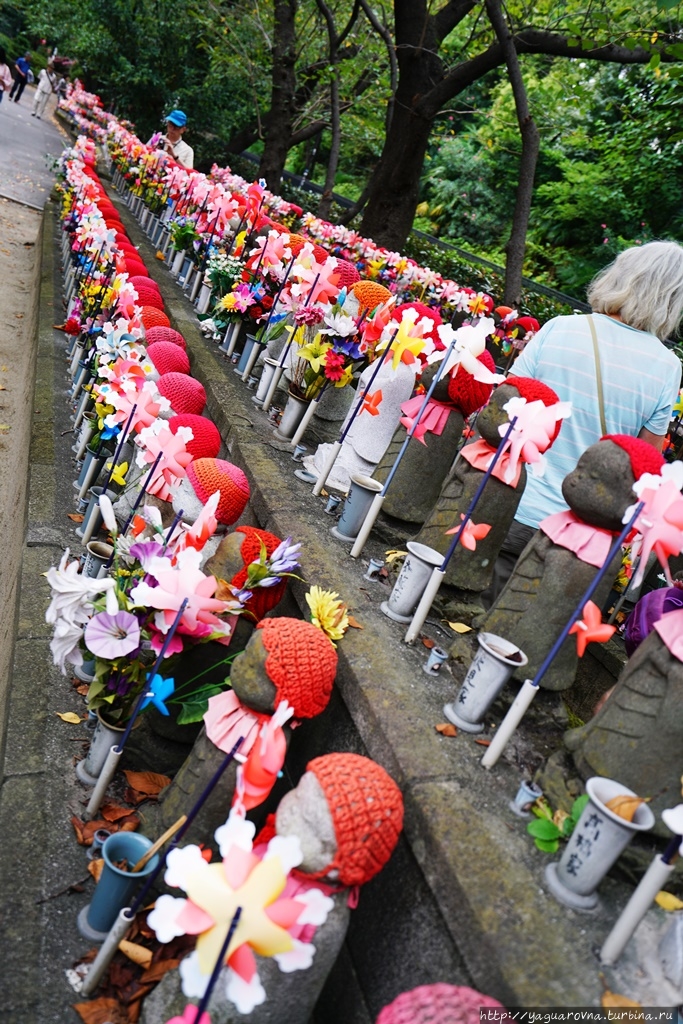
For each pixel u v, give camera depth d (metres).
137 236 9.65
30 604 3.16
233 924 1.46
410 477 3.19
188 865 1.53
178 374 3.74
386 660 2.33
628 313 2.81
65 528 3.84
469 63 8.09
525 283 14.00
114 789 2.43
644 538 1.93
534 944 1.50
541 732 2.25
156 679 2.12
